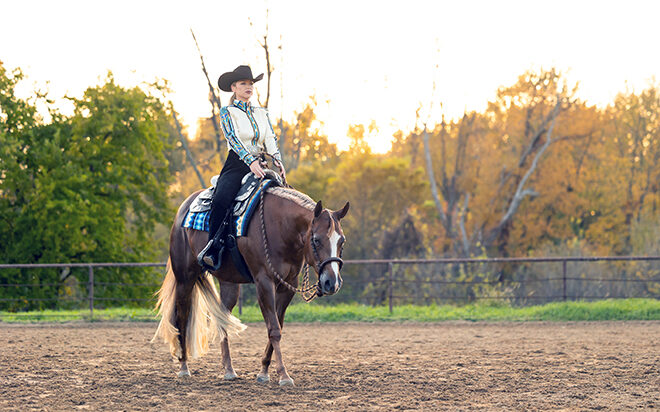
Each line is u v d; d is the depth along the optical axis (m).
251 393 5.93
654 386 6.20
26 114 26.64
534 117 41.41
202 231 6.58
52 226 25.22
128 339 10.51
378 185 39.75
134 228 29.95
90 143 27.28
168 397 5.78
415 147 47.00
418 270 28.23
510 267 36.56
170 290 6.97
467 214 43.03
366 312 14.21
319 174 40.19
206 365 7.60
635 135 43.69
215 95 30.42
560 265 30.48
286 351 8.91
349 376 6.80
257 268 6.13
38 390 6.07
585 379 6.57
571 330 11.44
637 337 10.20
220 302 6.82
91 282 14.13
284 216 5.99
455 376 6.79
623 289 27.89
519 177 40.69
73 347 9.41
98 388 6.18
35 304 25.98
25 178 25.94
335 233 5.57
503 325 12.49
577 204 42.06
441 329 11.95
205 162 35.59
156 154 28.91
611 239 40.62
